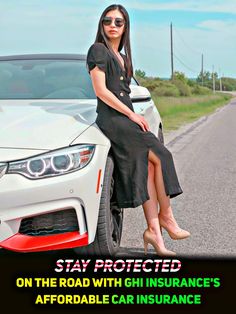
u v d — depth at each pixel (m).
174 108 29.42
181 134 14.14
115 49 3.66
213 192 6.04
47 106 3.98
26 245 3.11
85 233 3.25
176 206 5.34
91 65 3.50
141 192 3.52
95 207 3.28
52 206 3.11
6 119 3.53
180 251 3.92
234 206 5.36
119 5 3.61
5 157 3.09
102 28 3.60
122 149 3.51
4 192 3.03
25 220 3.12
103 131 3.52
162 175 3.64
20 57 5.14
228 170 7.62
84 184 3.18
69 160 3.16
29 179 3.07
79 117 3.62
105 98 3.47
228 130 15.67
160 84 61.38
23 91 4.52
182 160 8.73
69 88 4.52
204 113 29.64
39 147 3.16
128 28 3.65
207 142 11.82
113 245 3.64
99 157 3.32
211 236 4.30
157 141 3.63
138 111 4.77
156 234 3.74
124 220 4.86
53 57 5.07
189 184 6.53
